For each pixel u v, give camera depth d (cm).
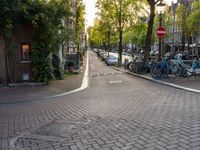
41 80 1502
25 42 1534
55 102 1045
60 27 1573
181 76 1625
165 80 1544
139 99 1006
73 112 841
